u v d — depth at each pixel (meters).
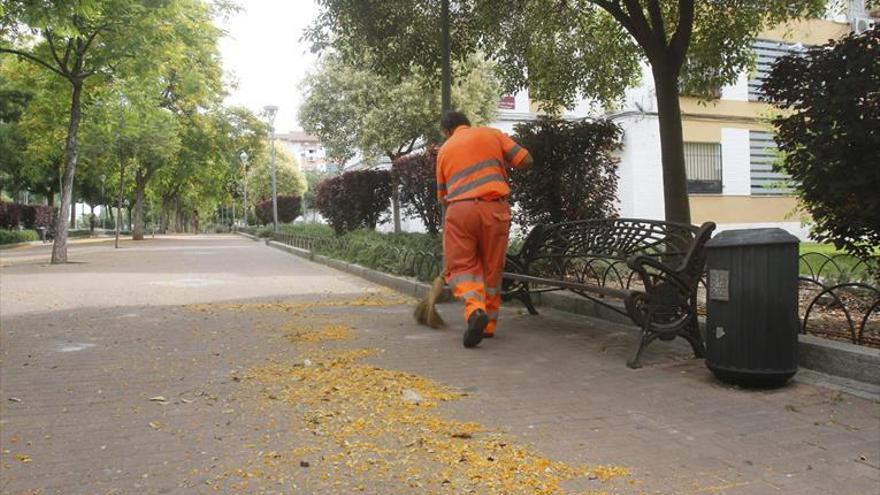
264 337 6.69
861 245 5.58
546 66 10.86
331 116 21.64
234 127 37.03
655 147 20.33
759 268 4.64
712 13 10.06
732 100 21.70
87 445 3.67
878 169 4.86
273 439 3.77
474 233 6.21
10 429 3.93
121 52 15.82
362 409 4.30
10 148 32.31
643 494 3.12
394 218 20.23
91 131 24.95
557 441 3.79
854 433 3.91
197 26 19.83
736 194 21.91
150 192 45.81
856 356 4.79
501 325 7.30
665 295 5.54
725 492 3.15
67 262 17.88
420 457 3.52
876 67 4.72
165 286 11.59
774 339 4.64
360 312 8.38
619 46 10.91
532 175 9.51
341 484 3.19
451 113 6.78
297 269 15.62
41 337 6.66
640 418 4.20
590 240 7.39
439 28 10.21
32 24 10.96
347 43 10.48
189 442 3.72
